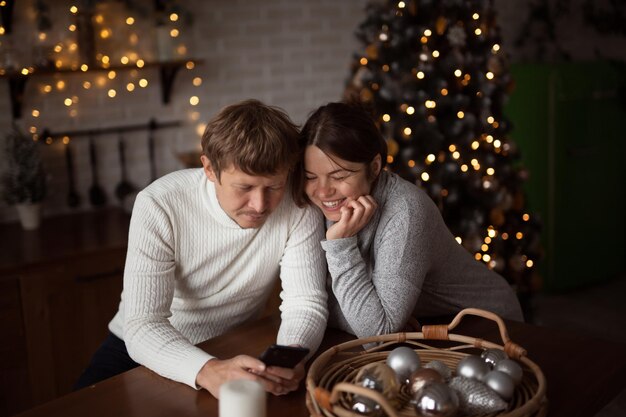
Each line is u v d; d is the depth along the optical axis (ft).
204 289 5.48
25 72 9.60
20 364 8.53
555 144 13.11
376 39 9.63
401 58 9.40
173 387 4.48
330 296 5.56
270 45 12.29
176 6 11.22
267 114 4.60
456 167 9.41
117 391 4.43
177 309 5.57
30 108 10.32
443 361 4.37
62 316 8.72
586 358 4.75
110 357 6.02
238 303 5.66
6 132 10.15
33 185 9.80
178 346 4.66
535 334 5.19
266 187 4.73
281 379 4.33
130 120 11.14
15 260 8.41
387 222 5.28
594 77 13.34
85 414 4.14
